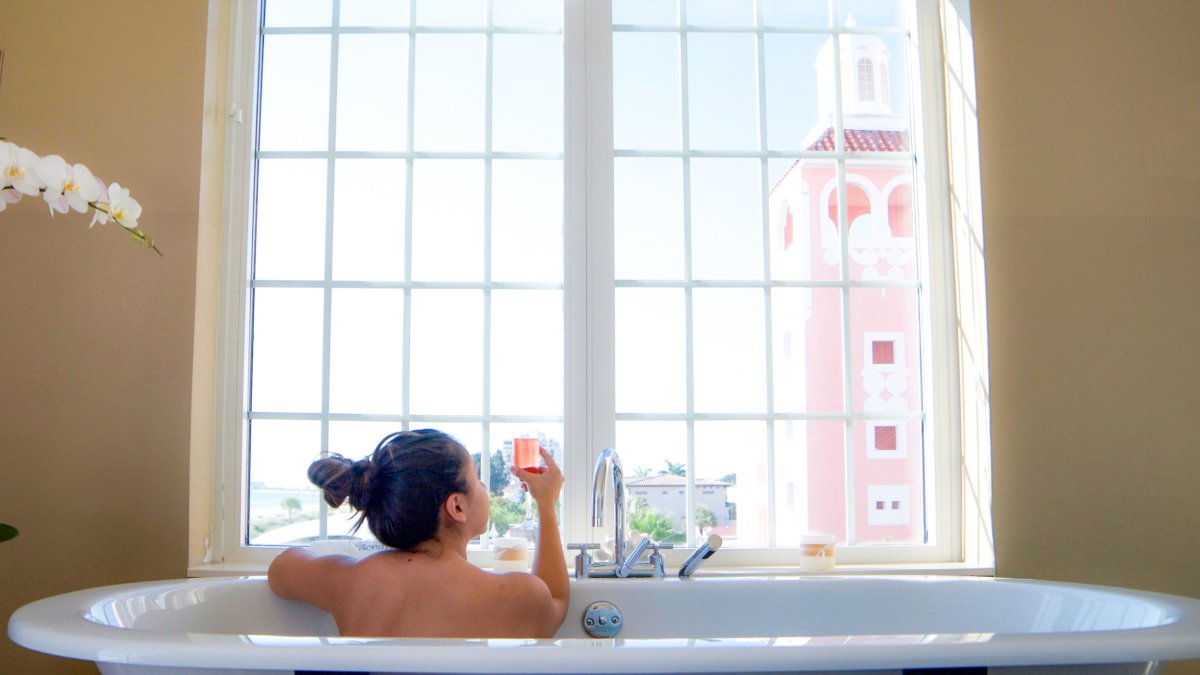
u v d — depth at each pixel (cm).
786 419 238
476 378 236
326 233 239
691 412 236
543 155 242
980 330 227
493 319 237
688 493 234
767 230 243
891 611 197
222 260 232
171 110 222
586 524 228
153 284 217
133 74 223
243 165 237
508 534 221
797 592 199
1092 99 232
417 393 235
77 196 173
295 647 113
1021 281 226
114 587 170
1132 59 234
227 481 227
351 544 208
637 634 197
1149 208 229
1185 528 221
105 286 216
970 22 233
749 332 240
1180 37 235
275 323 236
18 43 223
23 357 213
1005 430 222
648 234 241
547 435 234
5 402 212
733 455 236
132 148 220
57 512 210
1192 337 226
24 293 215
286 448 232
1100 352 225
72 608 143
